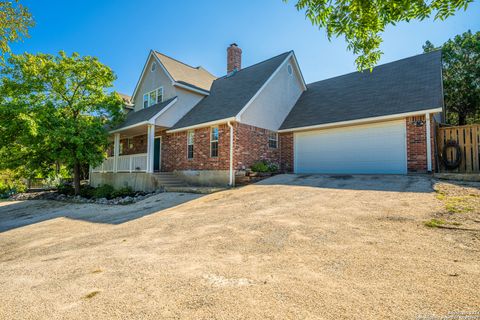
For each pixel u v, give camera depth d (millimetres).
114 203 11609
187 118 15062
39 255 4793
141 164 14398
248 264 3365
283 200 7324
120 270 3473
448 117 20453
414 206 5477
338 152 12820
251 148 13016
